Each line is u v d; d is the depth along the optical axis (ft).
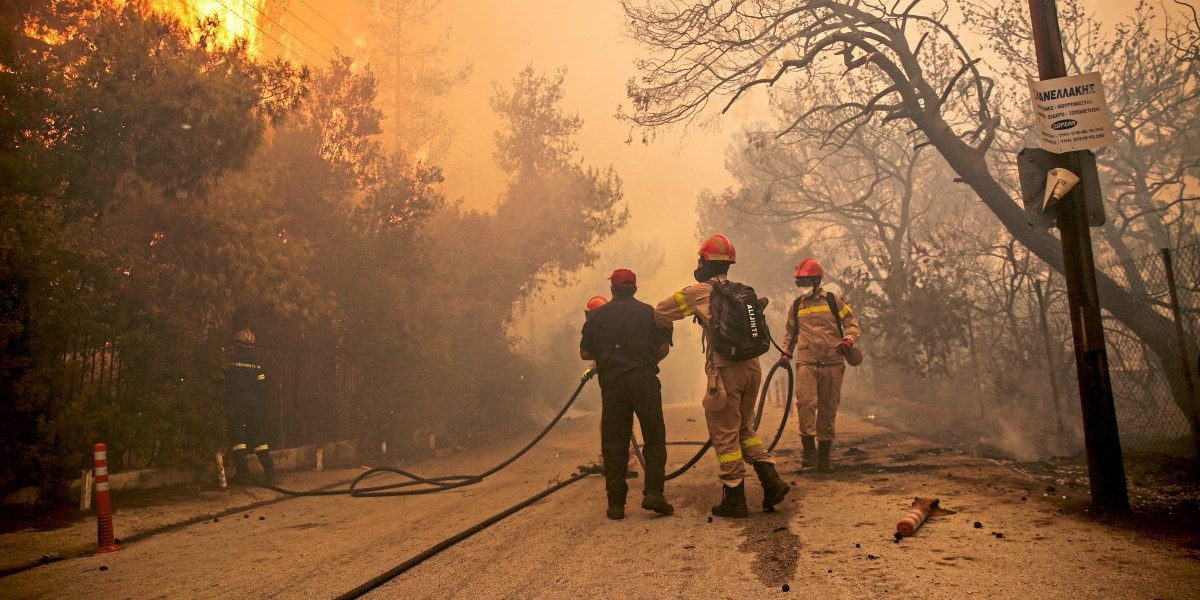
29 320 22.08
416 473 34.65
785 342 25.43
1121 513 15.53
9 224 21.42
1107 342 30.22
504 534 17.11
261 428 29.76
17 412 21.88
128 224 29.07
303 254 33.37
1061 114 16.96
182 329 28.09
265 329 35.24
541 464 33.76
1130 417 28.84
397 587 12.93
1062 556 12.32
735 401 17.46
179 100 25.64
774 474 17.71
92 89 24.56
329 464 38.70
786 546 14.03
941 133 35.55
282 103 29.37
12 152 22.33
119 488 25.20
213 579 14.46
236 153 28.07
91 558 17.20
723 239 18.71
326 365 40.57
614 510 18.10
